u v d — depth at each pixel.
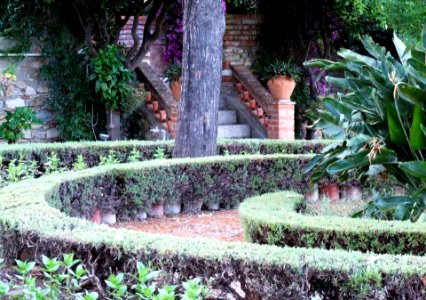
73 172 5.84
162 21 10.12
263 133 11.16
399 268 2.54
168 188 6.57
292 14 12.13
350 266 2.57
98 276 2.95
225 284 2.71
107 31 10.05
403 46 5.37
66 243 3.02
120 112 10.01
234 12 12.29
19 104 9.72
